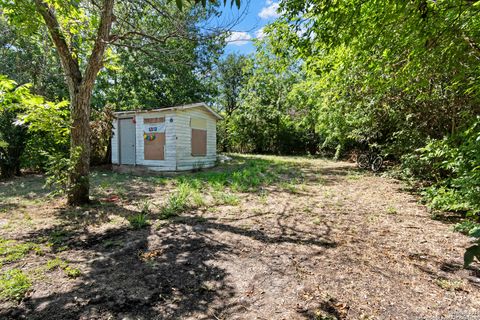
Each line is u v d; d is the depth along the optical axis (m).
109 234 3.43
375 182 7.69
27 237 3.29
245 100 20.66
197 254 2.87
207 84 16.67
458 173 3.64
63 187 5.09
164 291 2.17
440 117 5.88
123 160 10.66
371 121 8.08
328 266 2.62
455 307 1.97
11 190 6.23
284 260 2.75
